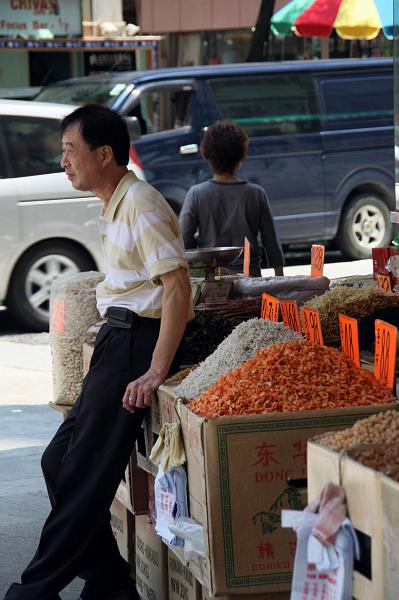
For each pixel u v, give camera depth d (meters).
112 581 5.18
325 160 15.65
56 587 4.77
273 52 23.41
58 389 6.21
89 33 20.39
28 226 12.19
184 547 4.31
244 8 22.39
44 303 12.53
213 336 5.46
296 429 4.04
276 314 5.38
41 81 21.16
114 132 4.82
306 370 4.27
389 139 16.08
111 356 4.84
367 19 14.20
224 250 6.30
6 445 8.51
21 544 6.40
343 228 16.11
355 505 3.24
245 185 7.75
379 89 16.00
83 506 4.77
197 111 14.94
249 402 4.13
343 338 4.78
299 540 3.31
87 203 12.45
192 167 14.84
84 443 4.80
